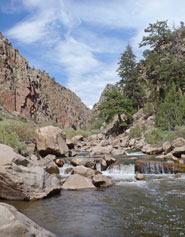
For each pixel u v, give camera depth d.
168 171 13.65
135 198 8.24
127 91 50.19
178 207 7.02
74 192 9.27
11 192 7.96
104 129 51.34
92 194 8.93
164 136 24.53
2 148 8.65
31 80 84.00
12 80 73.06
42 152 19.39
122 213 6.57
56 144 19.50
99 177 10.65
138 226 5.56
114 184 10.94
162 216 6.25
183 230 5.29
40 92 94.50
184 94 34.59
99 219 6.10
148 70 43.38
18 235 3.48
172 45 48.00
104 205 7.42
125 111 43.12
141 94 48.81
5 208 3.71
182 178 12.17
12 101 67.62
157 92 42.09
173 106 29.06
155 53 44.16
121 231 5.27
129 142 29.80
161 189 9.66
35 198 8.11
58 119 114.00
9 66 75.69
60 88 168.75
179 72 37.78
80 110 180.12
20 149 16.86
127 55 52.72
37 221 5.96
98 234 5.11
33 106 77.69
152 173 13.81
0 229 3.38
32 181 8.34
